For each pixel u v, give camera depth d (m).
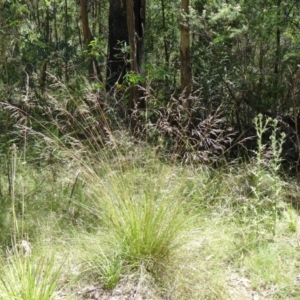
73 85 5.96
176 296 3.07
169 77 6.07
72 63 6.50
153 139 4.41
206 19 5.53
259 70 5.77
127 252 3.30
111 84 6.89
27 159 4.89
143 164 4.18
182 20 5.32
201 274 3.20
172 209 3.44
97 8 9.60
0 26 5.67
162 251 3.29
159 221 3.33
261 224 3.82
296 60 5.08
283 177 4.77
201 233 3.56
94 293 3.10
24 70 5.95
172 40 7.54
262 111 5.64
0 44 5.27
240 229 3.71
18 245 3.37
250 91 5.68
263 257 3.45
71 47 6.68
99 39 7.20
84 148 4.14
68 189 4.38
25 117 4.37
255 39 5.42
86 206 3.89
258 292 3.14
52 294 2.85
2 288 2.80
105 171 3.99
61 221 3.98
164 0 7.75
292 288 3.16
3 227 3.90
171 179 3.79
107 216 3.59
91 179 3.73
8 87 5.31
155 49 7.84
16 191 4.46
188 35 5.37
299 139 5.27
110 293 3.10
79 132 4.81
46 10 8.33
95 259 3.35
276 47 5.71
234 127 5.80
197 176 4.20
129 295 3.08
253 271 3.34
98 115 4.64
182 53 5.41
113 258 3.28
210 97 5.77
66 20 8.55
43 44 6.39
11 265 3.28
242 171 4.45
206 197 4.12
